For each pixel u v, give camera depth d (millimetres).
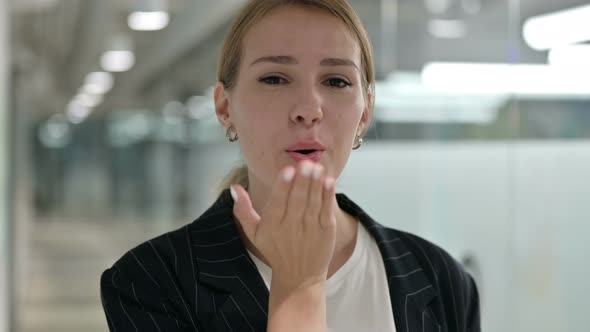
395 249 1099
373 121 3465
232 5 4438
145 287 1014
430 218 3299
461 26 3188
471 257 3152
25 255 7113
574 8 2656
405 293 1052
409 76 3375
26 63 6730
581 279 2783
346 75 939
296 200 837
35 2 5535
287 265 864
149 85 7914
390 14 3430
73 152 8758
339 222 1074
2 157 5680
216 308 1000
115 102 8484
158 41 6465
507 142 3004
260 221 858
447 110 3236
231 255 1031
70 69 7512
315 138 909
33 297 6691
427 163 3295
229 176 1131
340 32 944
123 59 7211
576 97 2699
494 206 3066
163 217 8336
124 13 5809
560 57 2752
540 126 2861
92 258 7996
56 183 8695
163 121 7941
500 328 3062
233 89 990
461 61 3168
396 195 3381
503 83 2996
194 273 1021
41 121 8523
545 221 2893
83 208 8773
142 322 1000
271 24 938
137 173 8555
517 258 2996
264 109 922
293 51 921
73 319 6172
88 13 5883
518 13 2938
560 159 2777
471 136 3139
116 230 8664
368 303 1031
